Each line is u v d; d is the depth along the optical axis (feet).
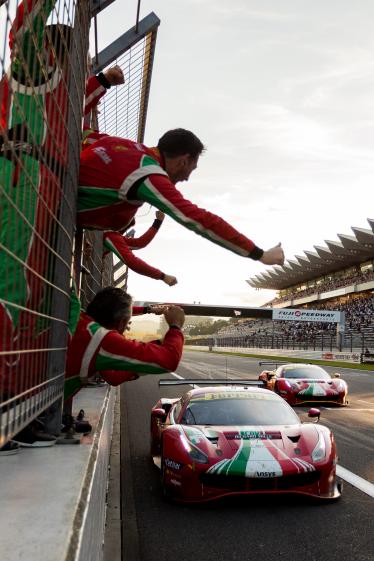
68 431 6.97
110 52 12.97
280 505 15.80
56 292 6.30
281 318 143.54
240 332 323.37
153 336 7.65
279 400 20.58
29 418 4.70
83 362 6.71
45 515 4.14
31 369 5.24
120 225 7.25
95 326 6.85
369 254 239.50
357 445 25.64
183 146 6.84
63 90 6.26
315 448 16.72
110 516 14.76
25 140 5.44
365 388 59.67
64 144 6.21
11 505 4.36
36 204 5.38
